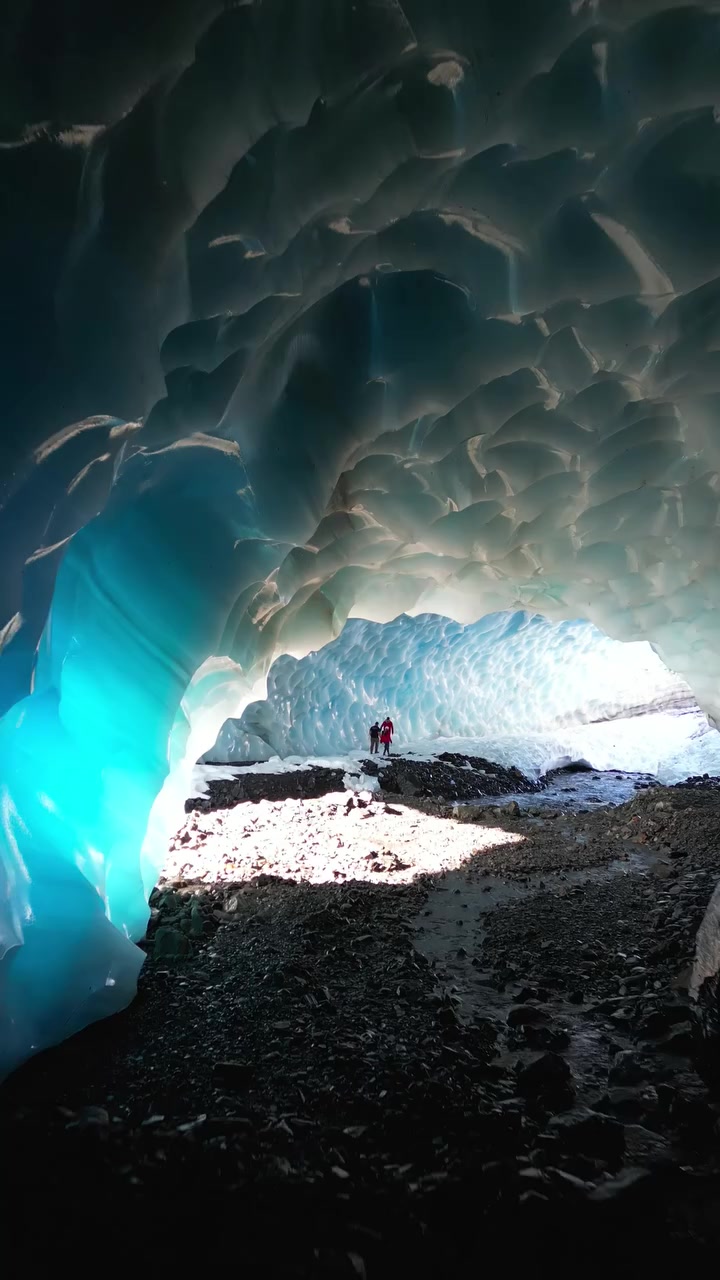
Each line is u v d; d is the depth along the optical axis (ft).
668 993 15.52
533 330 14.24
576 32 10.24
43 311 10.17
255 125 10.78
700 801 37.76
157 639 16.08
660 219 11.93
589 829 34.88
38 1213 9.35
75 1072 12.69
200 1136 10.72
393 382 14.55
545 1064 12.51
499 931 19.94
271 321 13.38
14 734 13.56
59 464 11.57
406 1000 15.57
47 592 12.46
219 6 9.51
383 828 35.09
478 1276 8.63
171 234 10.99
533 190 11.95
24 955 13.16
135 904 17.51
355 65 10.50
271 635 21.89
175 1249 8.90
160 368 11.85
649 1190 9.81
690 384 14.89
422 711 61.11
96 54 9.13
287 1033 13.99
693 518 18.80
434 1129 11.03
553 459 17.52
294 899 22.88
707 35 10.11
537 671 65.98
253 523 15.92
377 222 12.54
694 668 25.26
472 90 10.87
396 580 24.41
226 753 49.60
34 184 9.58
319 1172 10.09
